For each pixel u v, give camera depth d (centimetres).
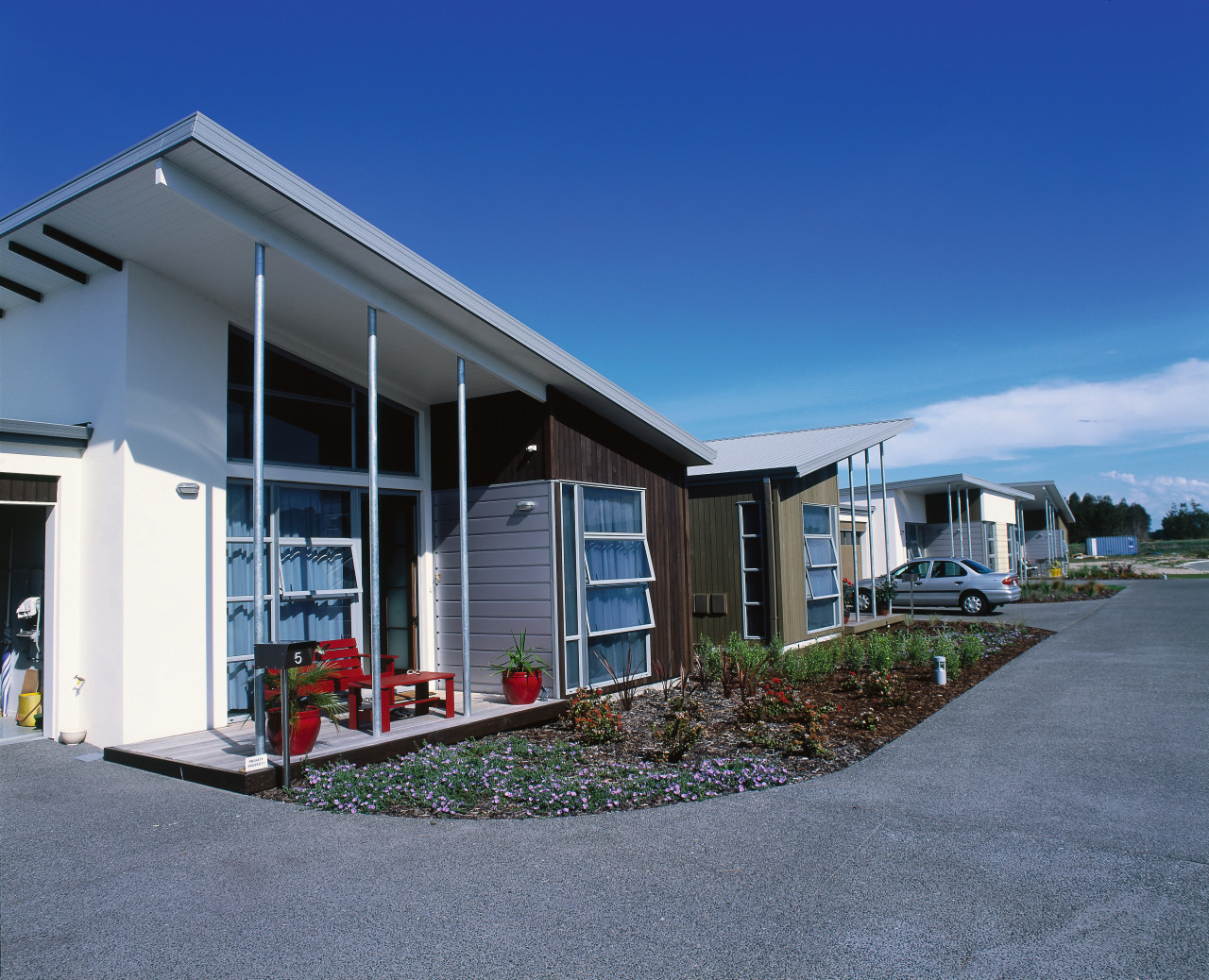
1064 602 2194
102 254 670
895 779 580
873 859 431
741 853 442
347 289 654
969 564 1998
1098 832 468
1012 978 312
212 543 725
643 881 405
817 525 1488
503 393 898
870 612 1780
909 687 955
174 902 385
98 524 687
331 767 594
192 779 582
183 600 700
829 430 1697
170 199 571
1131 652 1170
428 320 727
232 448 756
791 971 319
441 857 438
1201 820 485
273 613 769
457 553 918
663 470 1075
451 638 917
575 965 325
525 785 558
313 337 787
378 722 657
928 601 2019
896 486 2505
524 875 413
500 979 315
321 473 819
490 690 884
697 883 402
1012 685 941
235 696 747
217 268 672
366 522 871
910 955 330
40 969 325
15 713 809
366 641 874
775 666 1008
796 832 473
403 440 916
